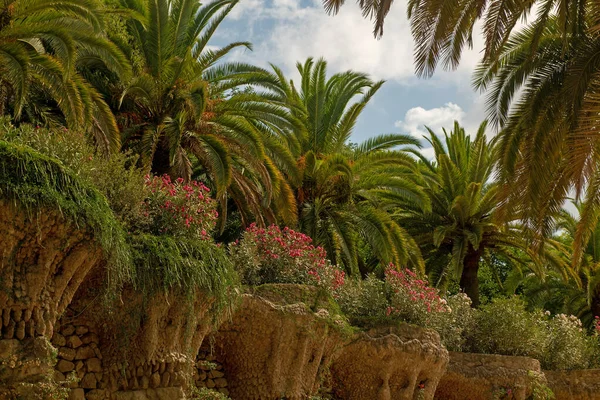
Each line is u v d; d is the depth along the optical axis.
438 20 11.91
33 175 7.26
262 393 10.74
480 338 16.91
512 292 28.42
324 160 19.75
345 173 19.14
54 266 7.61
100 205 7.92
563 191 13.39
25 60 10.81
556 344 18.28
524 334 17.08
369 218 19.59
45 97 14.33
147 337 8.78
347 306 13.41
